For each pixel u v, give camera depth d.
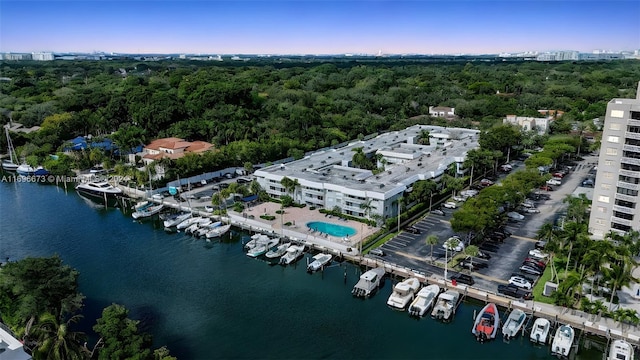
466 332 82.94
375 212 126.62
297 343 79.69
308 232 122.44
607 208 110.38
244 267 108.69
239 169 184.62
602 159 109.12
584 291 90.38
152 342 79.38
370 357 76.31
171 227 132.75
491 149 178.62
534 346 78.38
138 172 161.50
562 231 95.00
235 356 76.31
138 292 96.94
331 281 101.56
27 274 75.69
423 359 75.62
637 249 89.25
